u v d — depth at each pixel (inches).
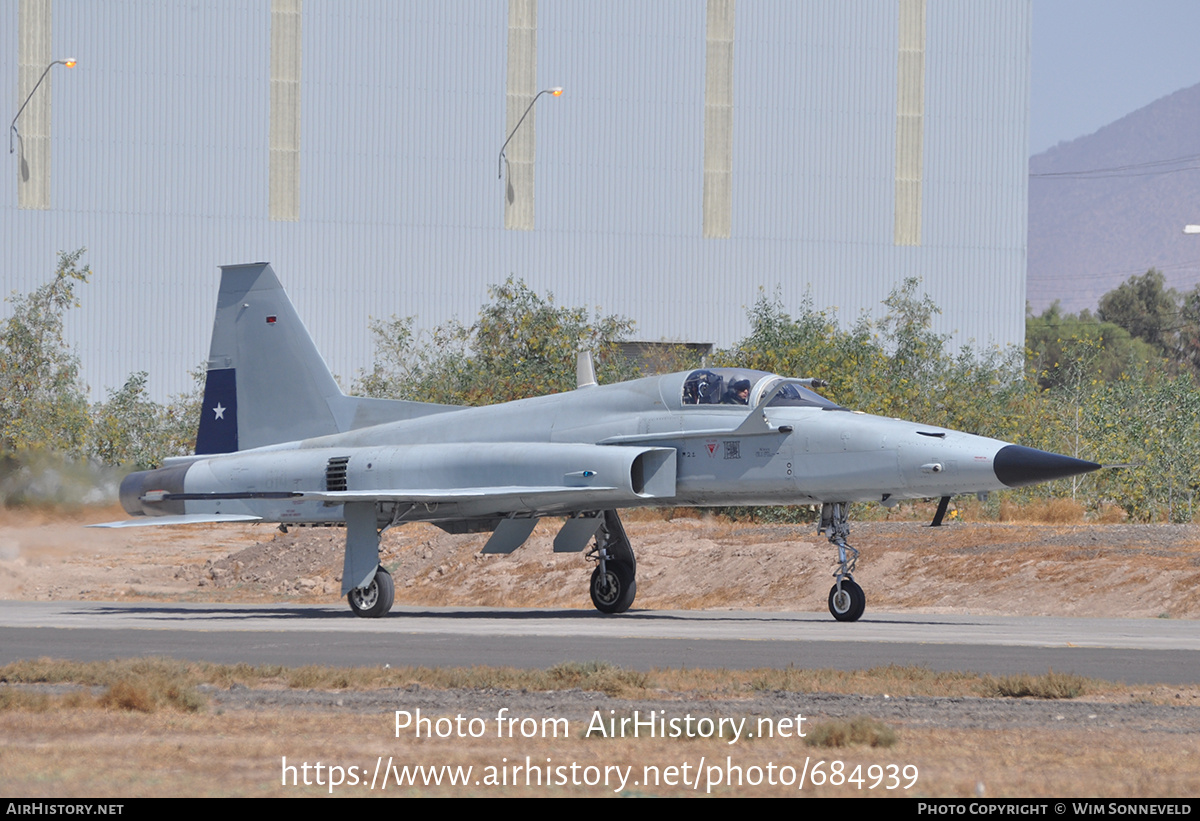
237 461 3408.0
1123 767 1149.1
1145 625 2775.6
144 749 1206.9
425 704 1517.0
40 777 1071.6
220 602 4013.3
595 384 3299.7
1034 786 1069.1
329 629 2613.2
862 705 1523.1
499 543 3223.4
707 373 2950.3
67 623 2815.0
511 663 1931.6
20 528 5753.0
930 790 1056.2
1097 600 3267.7
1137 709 1505.9
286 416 3548.2
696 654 2058.3
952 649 2151.8
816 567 3929.6
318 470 3233.3
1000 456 2600.9
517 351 7381.9
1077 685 1609.3
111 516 5944.9
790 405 2893.7
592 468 2876.5
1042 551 3686.0
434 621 2920.8
